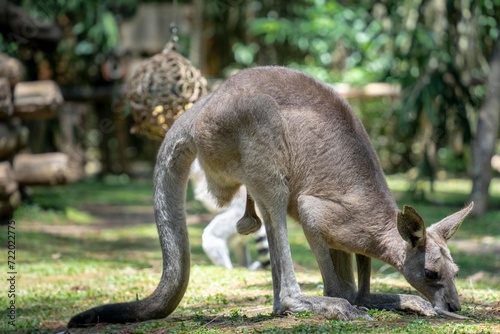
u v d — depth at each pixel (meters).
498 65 18.17
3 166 15.51
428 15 19.72
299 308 6.83
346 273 7.26
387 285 8.83
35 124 24.03
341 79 24.91
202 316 7.27
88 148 30.36
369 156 7.06
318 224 6.85
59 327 7.60
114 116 27.95
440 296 6.68
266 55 28.81
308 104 6.99
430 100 18.75
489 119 18.14
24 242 13.75
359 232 6.86
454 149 26.61
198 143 7.14
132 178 28.11
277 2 27.66
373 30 21.48
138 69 10.75
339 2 22.36
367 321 6.52
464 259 12.51
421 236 6.64
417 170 21.38
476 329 6.02
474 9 18.92
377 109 26.86
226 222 10.70
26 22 17.41
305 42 24.03
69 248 13.36
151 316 7.31
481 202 18.00
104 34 23.30
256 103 6.84
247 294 8.54
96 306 7.72
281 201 6.91
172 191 7.39
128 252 12.98
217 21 28.30
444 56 18.80
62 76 26.55
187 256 7.35
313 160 6.89
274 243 6.97
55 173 16.33
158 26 26.53
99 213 19.06
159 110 10.50
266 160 6.85
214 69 29.50
